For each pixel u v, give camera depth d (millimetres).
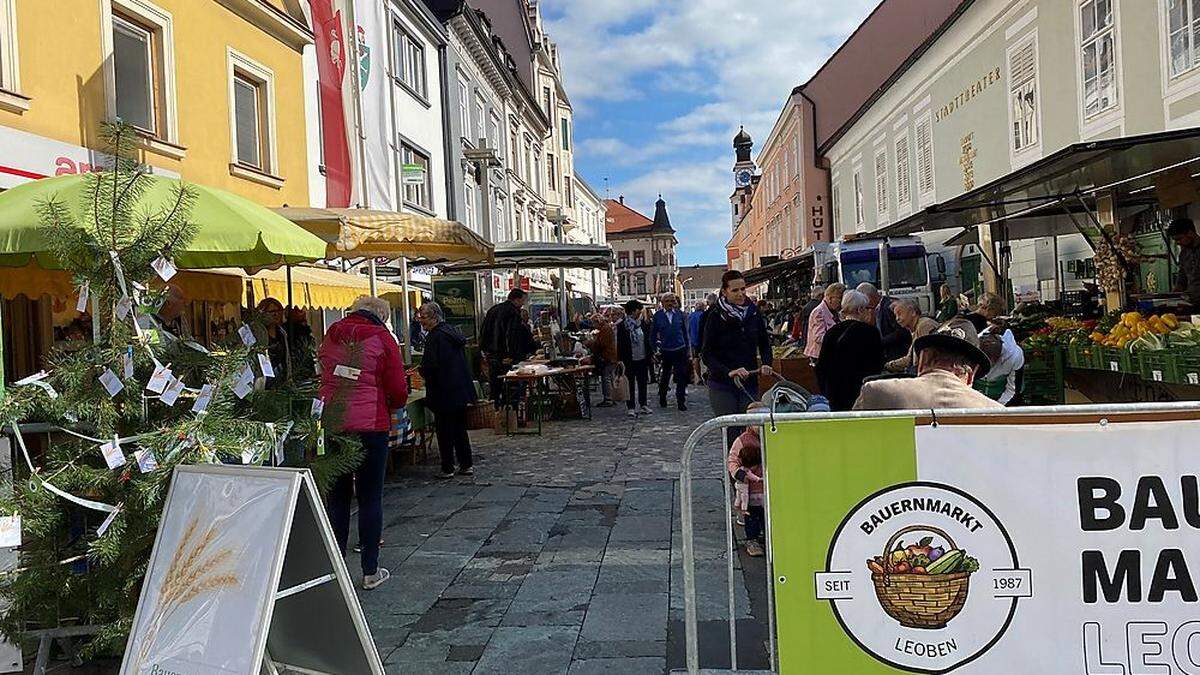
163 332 4637
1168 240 10172
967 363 3904
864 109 27047
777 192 45250
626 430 11992
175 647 3266
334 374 5391
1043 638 2996
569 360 14109
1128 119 12570
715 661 4191
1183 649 2945
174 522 3545
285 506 3230
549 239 46906
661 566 5703
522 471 9180
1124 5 12523
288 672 3596
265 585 3131
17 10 8344
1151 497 2941
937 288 18078
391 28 21750
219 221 4688
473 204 29531
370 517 5480
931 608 3033
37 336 9570
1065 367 7891
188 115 11297
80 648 4102
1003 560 3008
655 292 107938
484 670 4168
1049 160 7070
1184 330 6125
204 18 11766
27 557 3895
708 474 8703
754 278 28578
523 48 45062
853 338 6984
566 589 5312
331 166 11773
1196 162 7551
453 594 5293
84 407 3729
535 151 43812
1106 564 2969
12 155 8023
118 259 3768
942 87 20922
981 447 3002
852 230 30906
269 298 10555
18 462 3955
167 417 4031
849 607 3074
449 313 18875
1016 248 17625
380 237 7703
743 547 6027
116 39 10125
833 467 3072
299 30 14570
